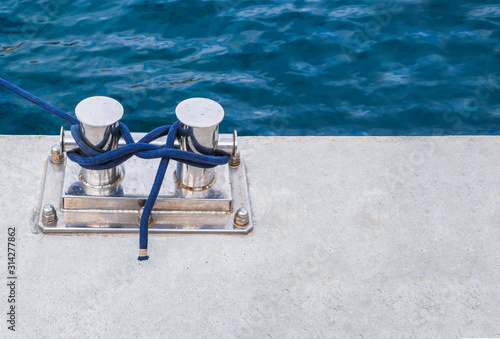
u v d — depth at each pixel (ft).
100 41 14.51
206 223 6.52
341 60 14.35
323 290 6.01
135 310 5.65
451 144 8.05
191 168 6.38
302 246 6.46
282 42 14.85
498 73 14.19
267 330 5.60
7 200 6.62
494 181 7.52
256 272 6.13
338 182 7.29
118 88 13.06
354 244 6.53
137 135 7.18
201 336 5.49
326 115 12.79
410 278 6.22
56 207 6.51
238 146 7.58
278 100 13.10
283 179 7.27
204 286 5.94
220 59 14.17
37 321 5.47
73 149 6.20
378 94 13.41
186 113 5.98
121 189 6.47
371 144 7.95
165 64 13.92
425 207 7.06
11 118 12.20
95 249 6.19
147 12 15.69
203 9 15.93
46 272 5.90
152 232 6.41
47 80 13.16
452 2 16.80
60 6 15.69
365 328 5.70
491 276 6.31
